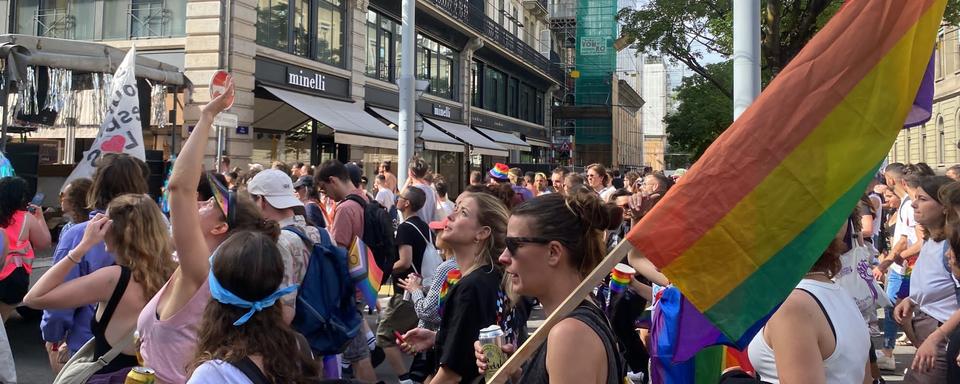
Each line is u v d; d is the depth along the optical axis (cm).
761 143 216
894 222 898
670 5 1861
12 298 601
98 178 468
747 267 211
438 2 2830
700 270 210
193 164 299
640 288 501
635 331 547
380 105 2489
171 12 1775
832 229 215
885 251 972
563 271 217
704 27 1894
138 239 342
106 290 336
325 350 404
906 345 794
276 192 426
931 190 444
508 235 221
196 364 218
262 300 220
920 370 376
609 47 5775
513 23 4303
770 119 218
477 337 322
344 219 600
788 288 212
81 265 442
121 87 764
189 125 1702
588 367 190
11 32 1917
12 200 585
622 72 7150
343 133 1888
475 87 3603
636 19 1964
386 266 603
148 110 1400
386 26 2575
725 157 216
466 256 354
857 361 235
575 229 216
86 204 522
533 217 216
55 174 1296
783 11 1346
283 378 218
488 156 3941
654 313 327
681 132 2633
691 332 291
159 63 1327
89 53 1102
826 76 220
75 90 1280
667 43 1939
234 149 1731
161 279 346
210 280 223
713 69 2438
